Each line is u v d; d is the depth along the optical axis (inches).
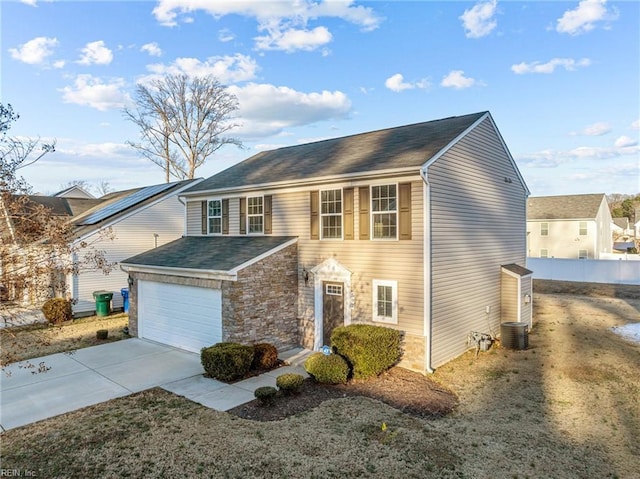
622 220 2222.0
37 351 504.1
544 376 400.8
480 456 252.4
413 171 406.6
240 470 233.9
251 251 498.3
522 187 659.4
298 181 499.5
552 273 1155.9
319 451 255.4
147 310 571.5
